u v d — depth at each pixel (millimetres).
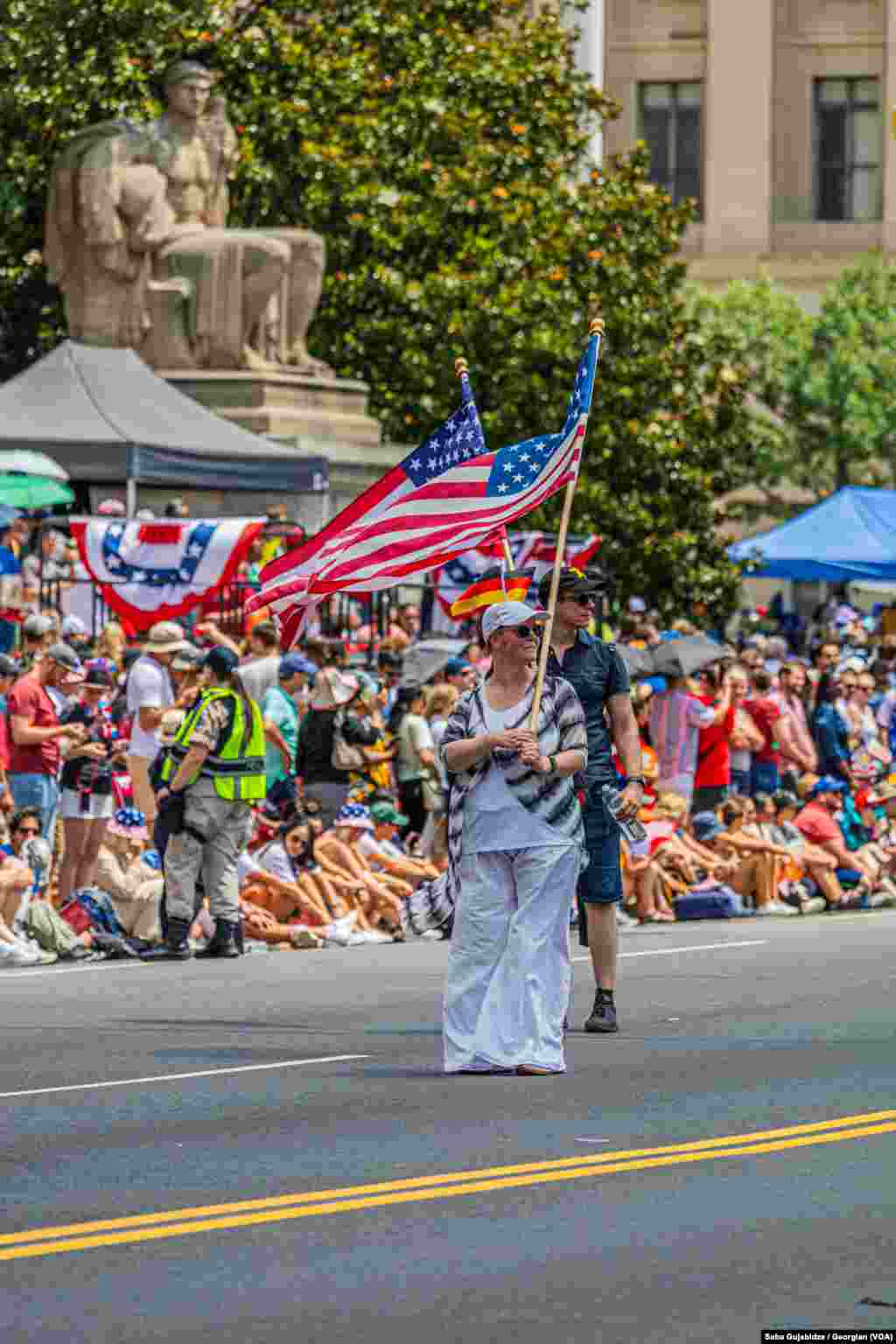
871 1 137125
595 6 84625
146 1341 14906
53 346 75438
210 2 74938
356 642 52281
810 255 137125
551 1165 20156
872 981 33469
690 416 75625
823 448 122312
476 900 25016
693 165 138875
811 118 138250
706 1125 21953
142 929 37250
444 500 29047
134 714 39344
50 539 51750
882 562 69625
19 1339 14945
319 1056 26328
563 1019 25141
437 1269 16719
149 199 63906
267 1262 16891
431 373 73875
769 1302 15906
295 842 40000
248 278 65312
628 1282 16391
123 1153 20734
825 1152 20781
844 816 48906
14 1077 24891
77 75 73250
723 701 46750
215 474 55938
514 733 24656
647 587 74188
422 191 76312
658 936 40594
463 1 81750
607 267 75188
